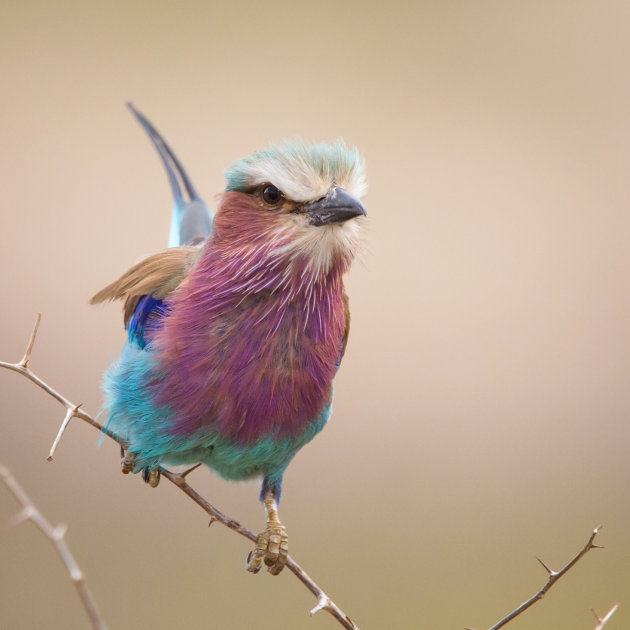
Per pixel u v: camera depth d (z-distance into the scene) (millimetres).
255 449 7066
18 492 4672
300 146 6703
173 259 7277
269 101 18125
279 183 6551
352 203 6508
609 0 20031
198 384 6746
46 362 14109
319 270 6664
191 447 7043
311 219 6574
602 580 12523
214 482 12398
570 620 12086
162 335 6824
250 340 6734
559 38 19344
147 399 6875
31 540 11445
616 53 19297
